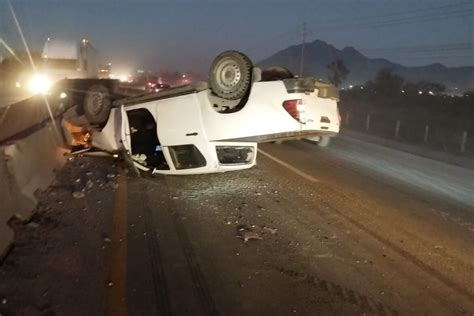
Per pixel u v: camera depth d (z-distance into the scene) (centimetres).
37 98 1917
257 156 1140
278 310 400
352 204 757
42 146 805
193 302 405
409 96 5203
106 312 382
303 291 438
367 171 1088
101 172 885
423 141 2169
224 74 784
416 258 538
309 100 814
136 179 843
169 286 432
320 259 516
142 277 447
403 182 991
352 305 416
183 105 809
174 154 831
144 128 917
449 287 466
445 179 1091
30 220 581
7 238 490
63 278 438
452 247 585
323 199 776
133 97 876
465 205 823
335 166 1110
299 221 648
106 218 618
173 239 552
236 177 891
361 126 2839
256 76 784
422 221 693
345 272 486
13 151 597
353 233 612
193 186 809
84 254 495
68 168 901
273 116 790
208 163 809
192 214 652
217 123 792
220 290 430
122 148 872
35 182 691
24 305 385
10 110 1644
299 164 1086
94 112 1045
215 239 559
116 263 475
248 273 469
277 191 804
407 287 460
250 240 561
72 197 705
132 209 662
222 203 712
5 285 416
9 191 546
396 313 407
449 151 1822
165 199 722
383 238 600
